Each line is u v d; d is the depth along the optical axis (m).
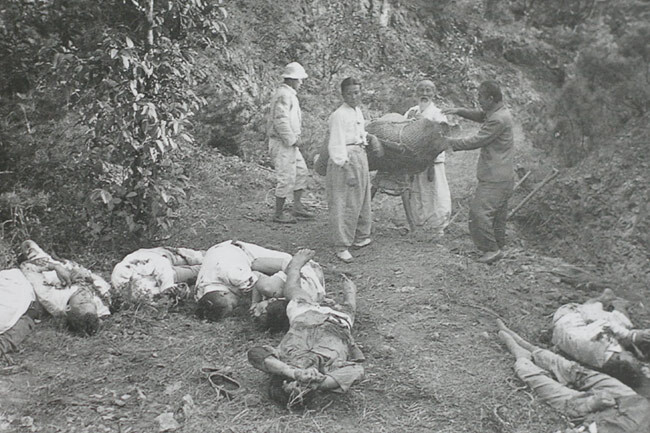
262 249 7.02
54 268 6.46
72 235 7.93
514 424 5.23
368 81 13.66
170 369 5.79
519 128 12.67
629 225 10.09
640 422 5.11
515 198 10.95
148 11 7.64
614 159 10.86
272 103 9.23
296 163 9.39
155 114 7.34
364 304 6.96
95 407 5.27
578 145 11.43
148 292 6.73
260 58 12.84
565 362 5.68
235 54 12.23
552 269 8.20
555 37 13.87
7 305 6.10
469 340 6.32
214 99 11.47
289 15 13.52
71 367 5.80
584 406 5.29
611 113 11.24
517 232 10.54
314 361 5.39
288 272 6.29
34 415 5.15
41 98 8.87
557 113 11.73
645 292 7.95
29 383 5.55
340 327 5.76
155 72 7.78
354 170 7.89
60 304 6.32
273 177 11.17
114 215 7.94
